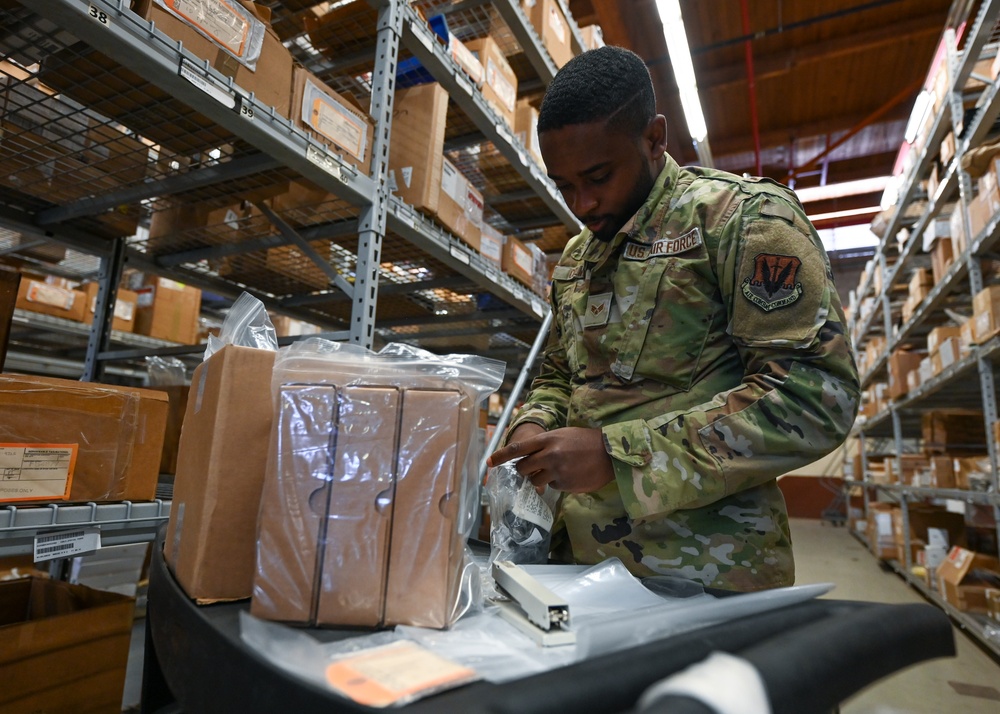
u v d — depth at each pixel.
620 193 0.80
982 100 2.13
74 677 0.96
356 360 0.47
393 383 0.45
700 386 0.75
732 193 0.78
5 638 0.88
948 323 3.44
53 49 0.91
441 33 1.55
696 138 4.75
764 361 0.66
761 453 0.60
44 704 0.92
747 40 5.11
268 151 1.06
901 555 3.69
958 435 3.04
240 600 0.42
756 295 0.69
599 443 0.63
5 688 0.88
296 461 0.41
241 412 0.44
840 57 5.52
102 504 0.87
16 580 1.17
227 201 1.42
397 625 0.38
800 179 7.77
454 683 0.28
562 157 0.76
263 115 1.00
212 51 0.94
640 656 0.29
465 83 1.56
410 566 0.39
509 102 1.89
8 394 0.79
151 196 1.33
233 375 0.44
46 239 1.50
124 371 2.65
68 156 1.18
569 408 0.88
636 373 0.78
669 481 0.60
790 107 6.34
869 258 8.15
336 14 1.38
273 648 0.31
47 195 1.37
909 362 3.53
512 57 2.08
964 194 2.31
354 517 0.40
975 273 2.25
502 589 0.45
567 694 0.25
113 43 0.79
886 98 6.12
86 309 2.45
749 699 0.22
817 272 0.68
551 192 2.04
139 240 1.63
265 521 0.40
